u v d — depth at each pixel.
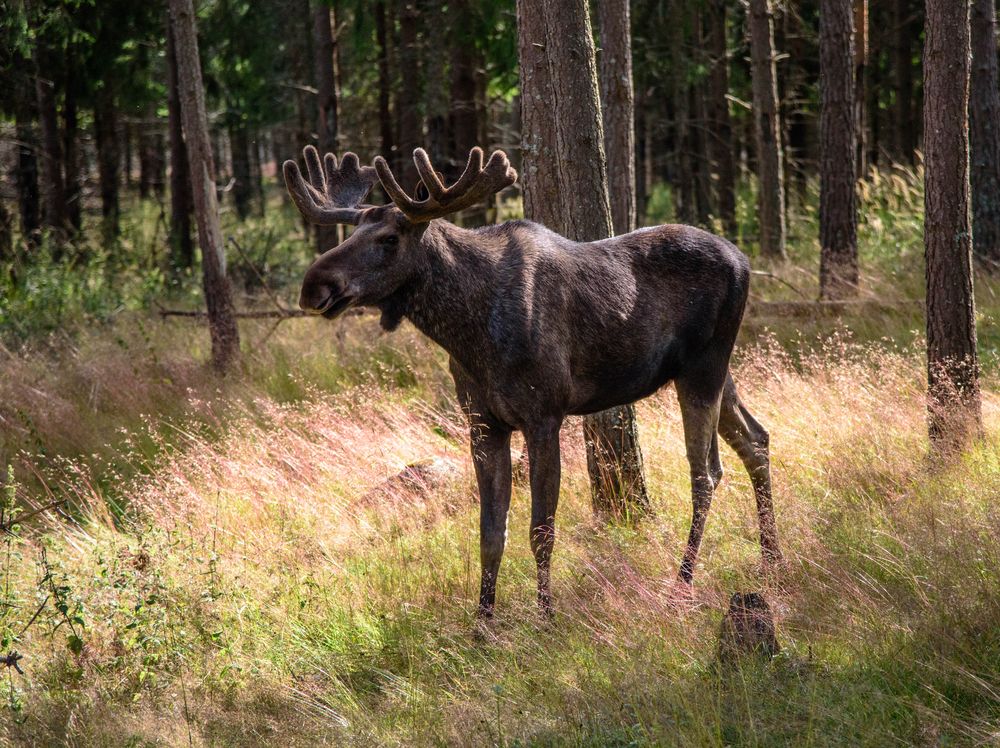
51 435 15.73
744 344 17.78
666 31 28.61
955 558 8.23
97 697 7.70
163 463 13.91
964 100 11.02
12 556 9.96
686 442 9.34
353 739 7.01
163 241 36.38
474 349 8.41
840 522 9.73
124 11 31.11
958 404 11.10
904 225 25.44
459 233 8.45
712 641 7.79
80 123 38.22
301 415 15.02
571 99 10.55
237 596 9.27
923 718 6.41
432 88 27.03
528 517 10.70
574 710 7.04
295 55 32.97
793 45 35.31
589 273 8.74
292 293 27.08
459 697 7.53
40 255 29.14
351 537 10.80
